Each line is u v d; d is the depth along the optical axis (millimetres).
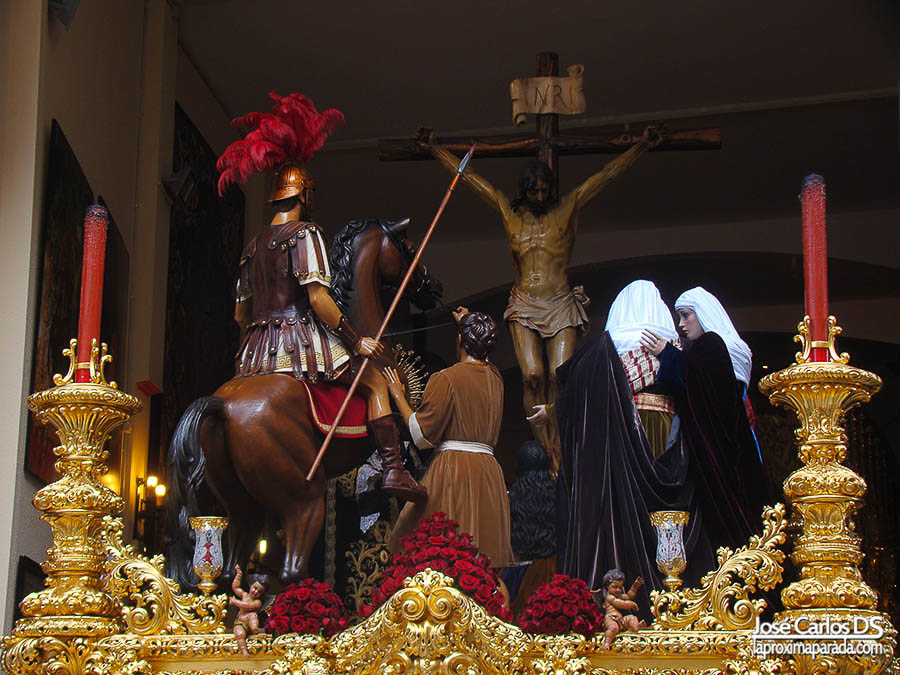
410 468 6164
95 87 7320
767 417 13141
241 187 10719
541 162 7344
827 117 10297
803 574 4070
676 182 11242
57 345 6301
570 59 9766
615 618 4363
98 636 4266
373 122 10516
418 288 6277
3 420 5715
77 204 6621
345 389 5676
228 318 10188
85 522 4312
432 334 11562
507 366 12688
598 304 13008
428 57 9742
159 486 8141
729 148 10727
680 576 5414
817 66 9766
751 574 4441
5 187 6000
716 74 9898
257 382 5453
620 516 5523
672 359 5711
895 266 11531
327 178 11195
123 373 7770
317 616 4426
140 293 8141
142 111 8469
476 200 11406
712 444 5566
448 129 10641
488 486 5551
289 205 5875
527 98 7465
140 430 8023
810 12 9156
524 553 5867
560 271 6984
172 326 8672
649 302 6027
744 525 5516
